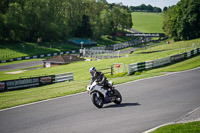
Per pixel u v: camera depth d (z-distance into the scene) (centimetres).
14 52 8038
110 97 1089
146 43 12975
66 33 11056
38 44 9619
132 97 1304
